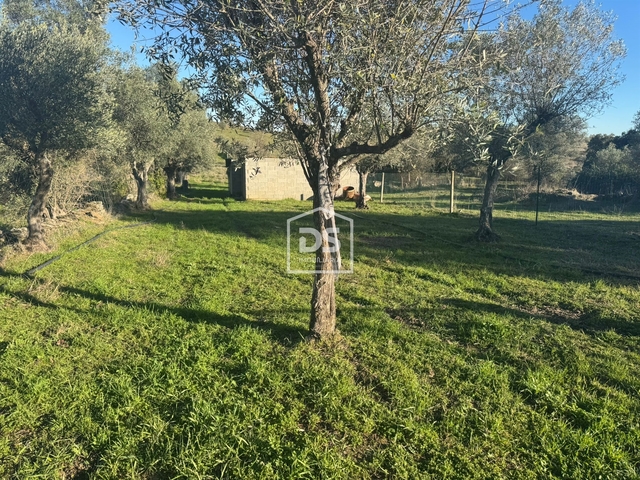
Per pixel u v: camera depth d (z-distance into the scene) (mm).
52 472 2916
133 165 17359
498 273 8312
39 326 5305
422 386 3992
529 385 3934
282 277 7801
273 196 25250
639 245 11273
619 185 25516
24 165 9805
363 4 3566
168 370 4141
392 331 5215
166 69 4199
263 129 4863
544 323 5645
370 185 28906
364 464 3018
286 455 3068
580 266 8922
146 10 3773
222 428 3314
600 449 3115
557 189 25141
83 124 8328
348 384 3938
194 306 5930
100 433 3270
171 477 2898
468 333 5270
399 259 9430
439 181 25297
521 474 2920
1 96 7625
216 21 3975
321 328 4855
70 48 8273
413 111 3857
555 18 9156
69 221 11680
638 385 4031
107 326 5344
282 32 3711
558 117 10328
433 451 3133
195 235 12180
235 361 4414
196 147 21516
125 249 9969
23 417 3512
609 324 5707
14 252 8672
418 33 3734
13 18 10164
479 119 3721
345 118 4543
